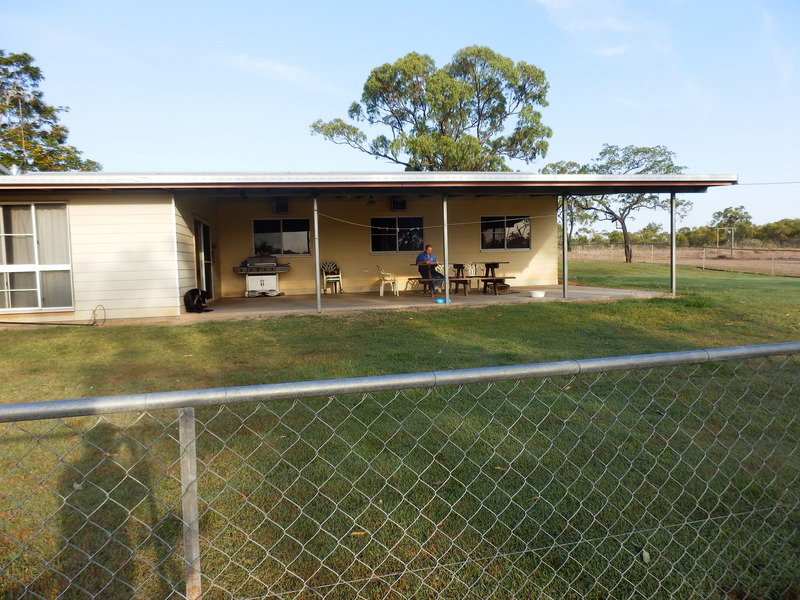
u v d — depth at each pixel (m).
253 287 14.01
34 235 9.59
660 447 3.47
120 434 3.76
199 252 12.23
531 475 3.09
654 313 9.74
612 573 2.26
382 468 3.21
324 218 14.85
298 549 2.43
